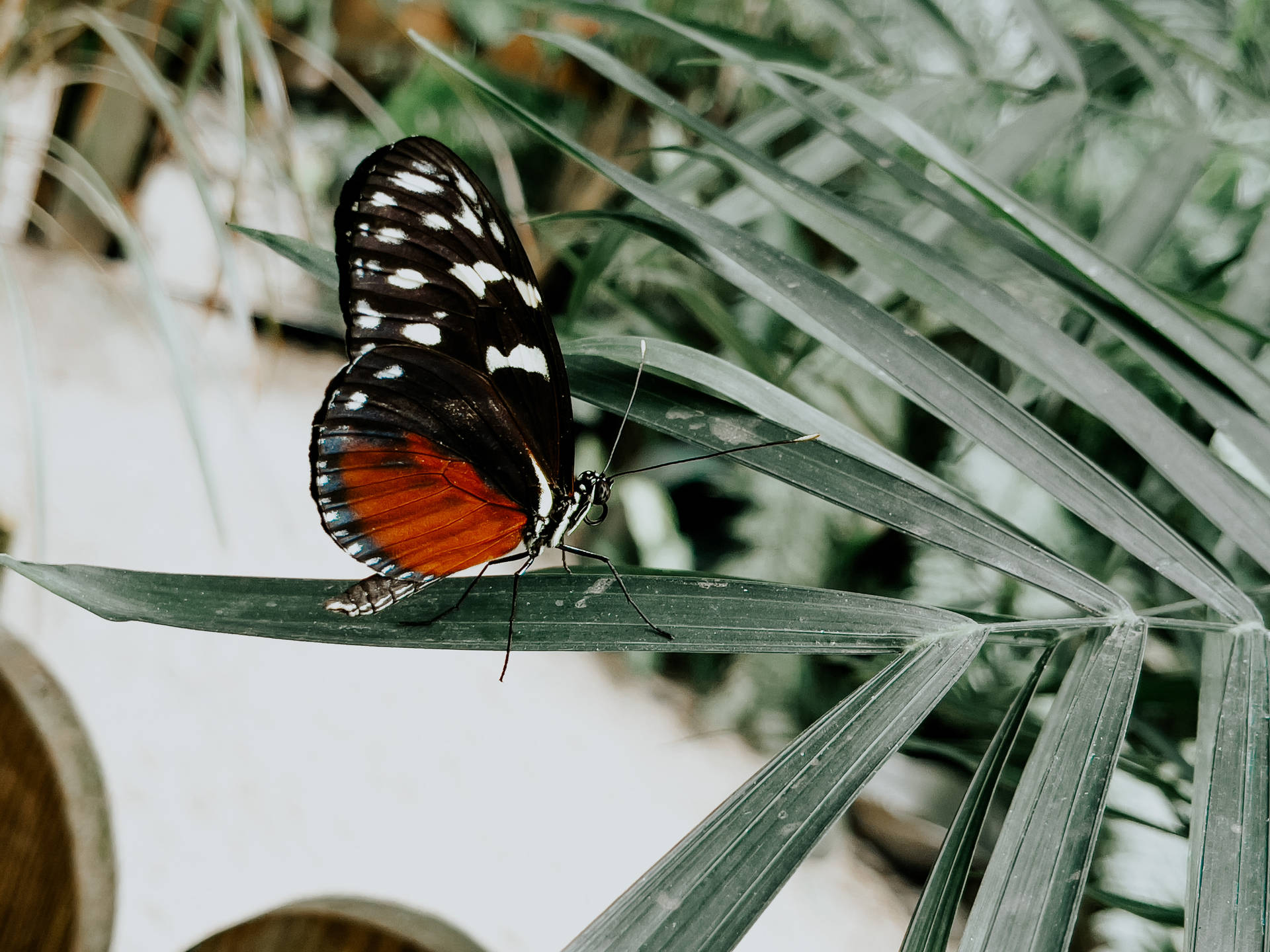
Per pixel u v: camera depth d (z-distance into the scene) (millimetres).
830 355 306
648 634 150
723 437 158
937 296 178
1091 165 273
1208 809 142
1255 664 150
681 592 151
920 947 142
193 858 291
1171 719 227
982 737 239
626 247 311
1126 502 155
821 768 141
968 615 153
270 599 148
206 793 312
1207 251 263
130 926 267
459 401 174
